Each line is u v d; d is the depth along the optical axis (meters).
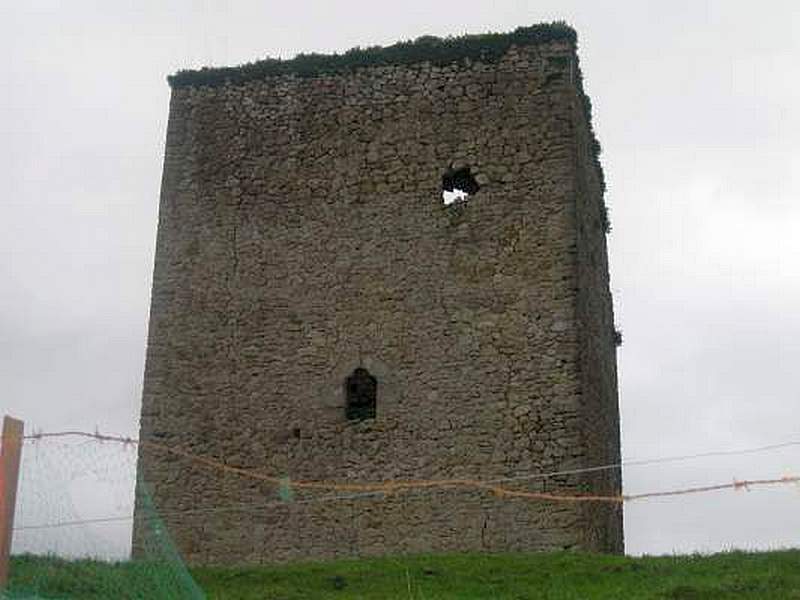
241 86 22.02
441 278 20.12
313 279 20.59
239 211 21.27
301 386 20.03
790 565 15.78
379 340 20.00
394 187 20.83
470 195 20.58
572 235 19.88
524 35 21.14
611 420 23.30
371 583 16.12
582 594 14.89
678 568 16.06
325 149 21.33
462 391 19.42
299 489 19.45
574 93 21.12
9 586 12.84
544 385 19.17
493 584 15.84
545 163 20.39
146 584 14.07
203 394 20.33
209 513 19.61
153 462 20.05
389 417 19.52
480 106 20.97
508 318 19.66
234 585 16.25
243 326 20.58
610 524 21.52
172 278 21.09
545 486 18.62
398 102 21.31
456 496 18.86
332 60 21.80
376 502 19.09
